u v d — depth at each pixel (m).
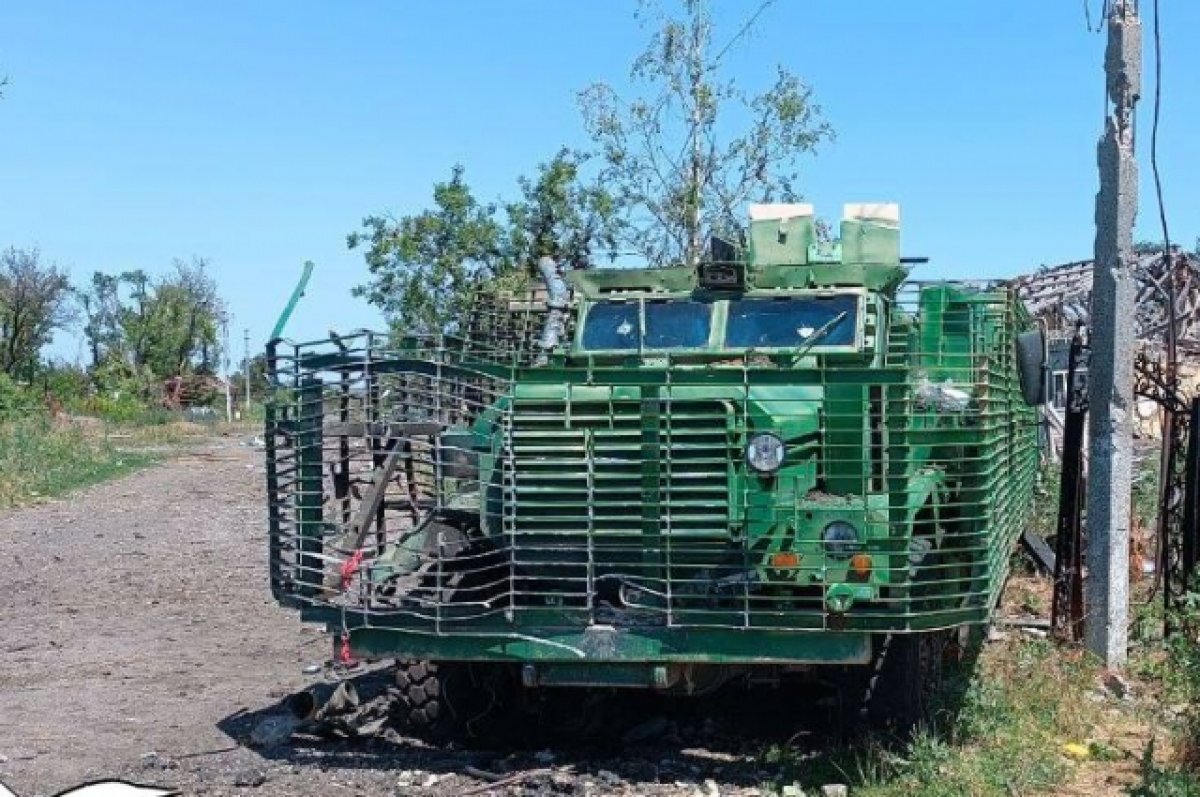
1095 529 10.77
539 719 8.96
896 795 7.31
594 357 9.29
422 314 19.80
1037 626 11.90
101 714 9.69
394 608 8.09
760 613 7.56
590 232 20.44
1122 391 10.73
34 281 66.31
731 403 7.71
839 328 9.06
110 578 16.02
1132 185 10.73
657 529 7.77
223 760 8.39
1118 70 10.66
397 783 7.83
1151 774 7.57
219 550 18.47
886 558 7.48
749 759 8.19
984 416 8.05
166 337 69.38
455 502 8.34
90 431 43.03
